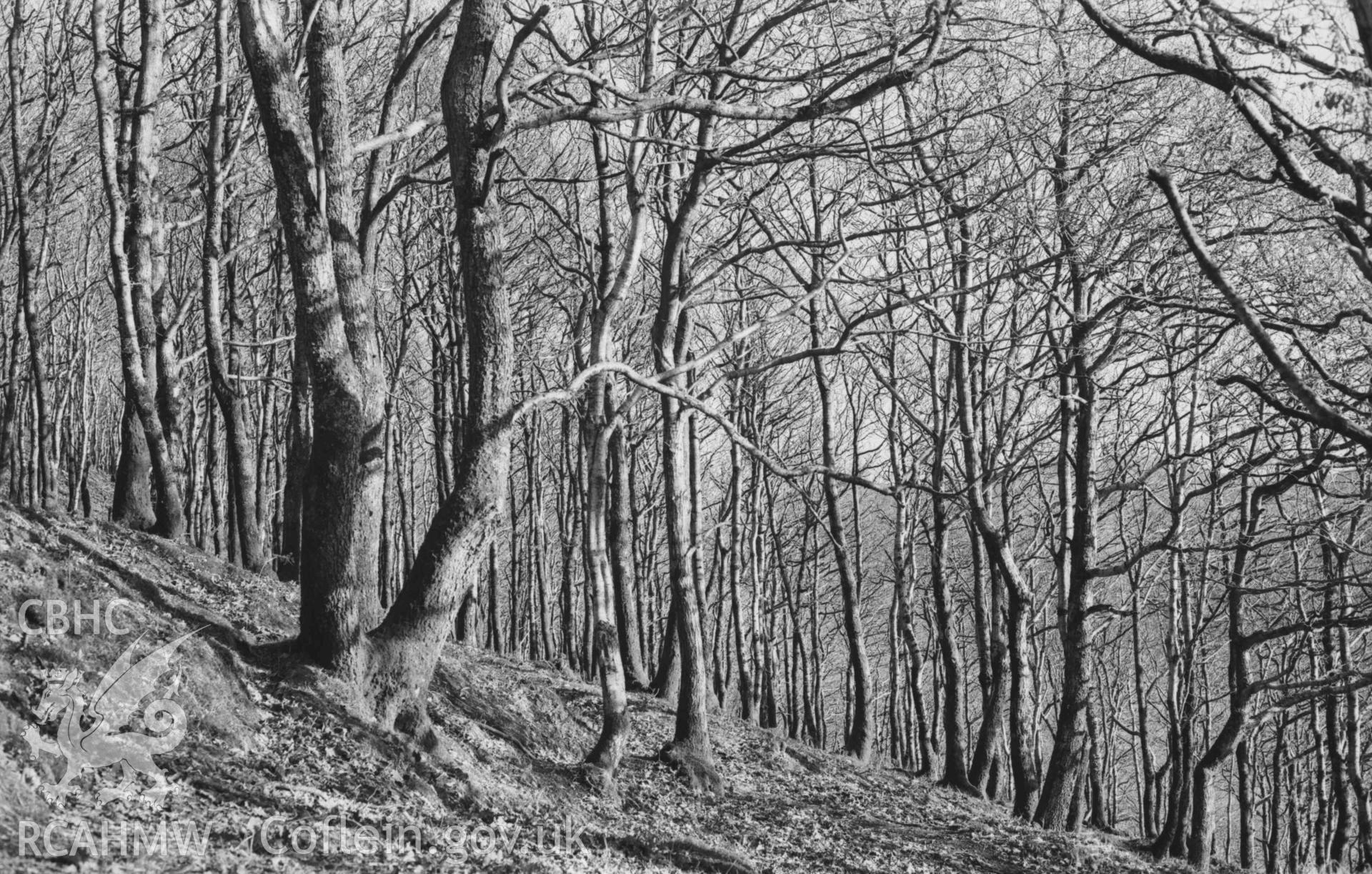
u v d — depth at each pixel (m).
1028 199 15.54
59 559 10.18
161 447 17.86
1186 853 21.12
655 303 27.98
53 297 32.53
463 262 12.31
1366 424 11.40
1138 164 16.06
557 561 47.59
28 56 25.19
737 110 11.72
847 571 25.56
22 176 21.36
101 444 46.69
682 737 17.08
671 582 17.59
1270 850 30.23
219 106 17.69
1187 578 25.16
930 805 20.47
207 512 40.12
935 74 16.38
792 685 37.75
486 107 12.34
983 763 23.48
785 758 21.84
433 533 11.84
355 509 11.32
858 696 25.62
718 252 20.84
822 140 16.77
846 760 24.25
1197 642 27.69
